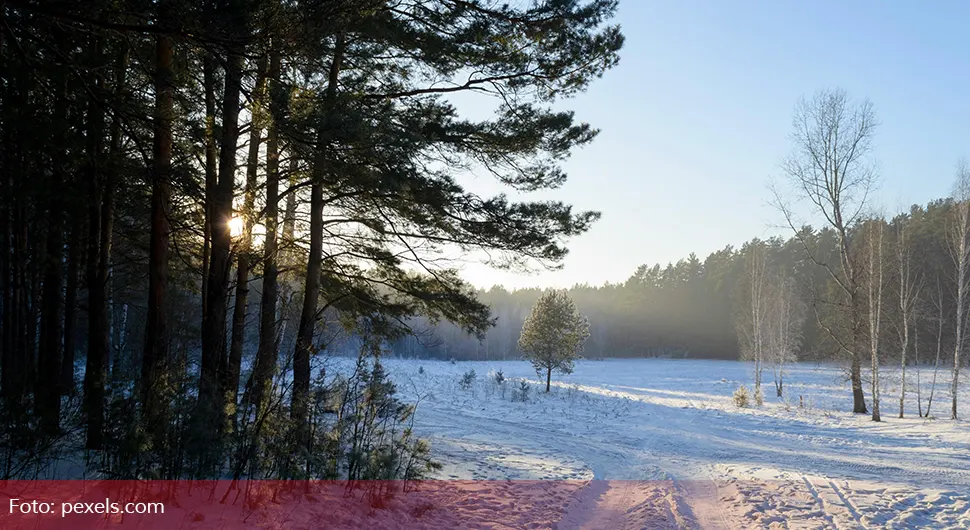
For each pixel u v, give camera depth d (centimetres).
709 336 9012
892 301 3334
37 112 635
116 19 612
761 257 4000
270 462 641
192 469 583
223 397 642
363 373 767
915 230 4875
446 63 1009
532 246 1107
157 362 657
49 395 675
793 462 1266
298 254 1305
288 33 632
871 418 2194
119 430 565
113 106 672
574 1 927
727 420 2183
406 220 1189
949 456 1359
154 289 771
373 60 1036
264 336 1045
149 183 820
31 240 1112
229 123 848
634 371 6469
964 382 3616
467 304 1343
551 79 1047
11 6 548
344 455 730
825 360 5766
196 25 570
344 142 767
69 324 1102
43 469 583
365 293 1377
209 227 966
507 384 3475
